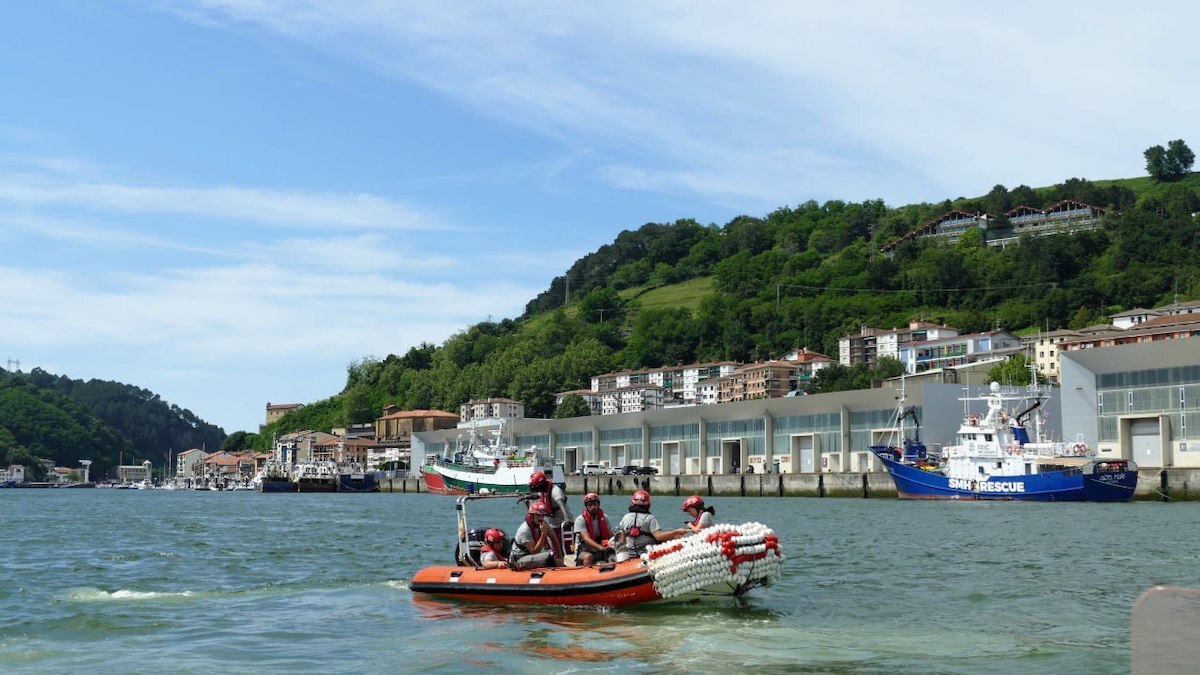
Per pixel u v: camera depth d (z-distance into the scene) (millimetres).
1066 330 175000
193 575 28859
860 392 102688
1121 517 56469
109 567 31531
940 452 97062
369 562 31906
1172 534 42375
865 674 14812
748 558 19453
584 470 130625
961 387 99812
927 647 16766
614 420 133625
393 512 73750
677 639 17500
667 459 127000
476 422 133125
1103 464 77438
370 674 15258
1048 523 51281
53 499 131250
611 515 66188
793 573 27531
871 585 24672
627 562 20141
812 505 79688
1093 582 25188
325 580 26906
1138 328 151125
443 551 35375
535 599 21016
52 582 27391
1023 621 19281
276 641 18062
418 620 19969
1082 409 89062
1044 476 79438
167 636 18703
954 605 21312
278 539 43344
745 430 117062
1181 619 5938
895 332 199625
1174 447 82688
